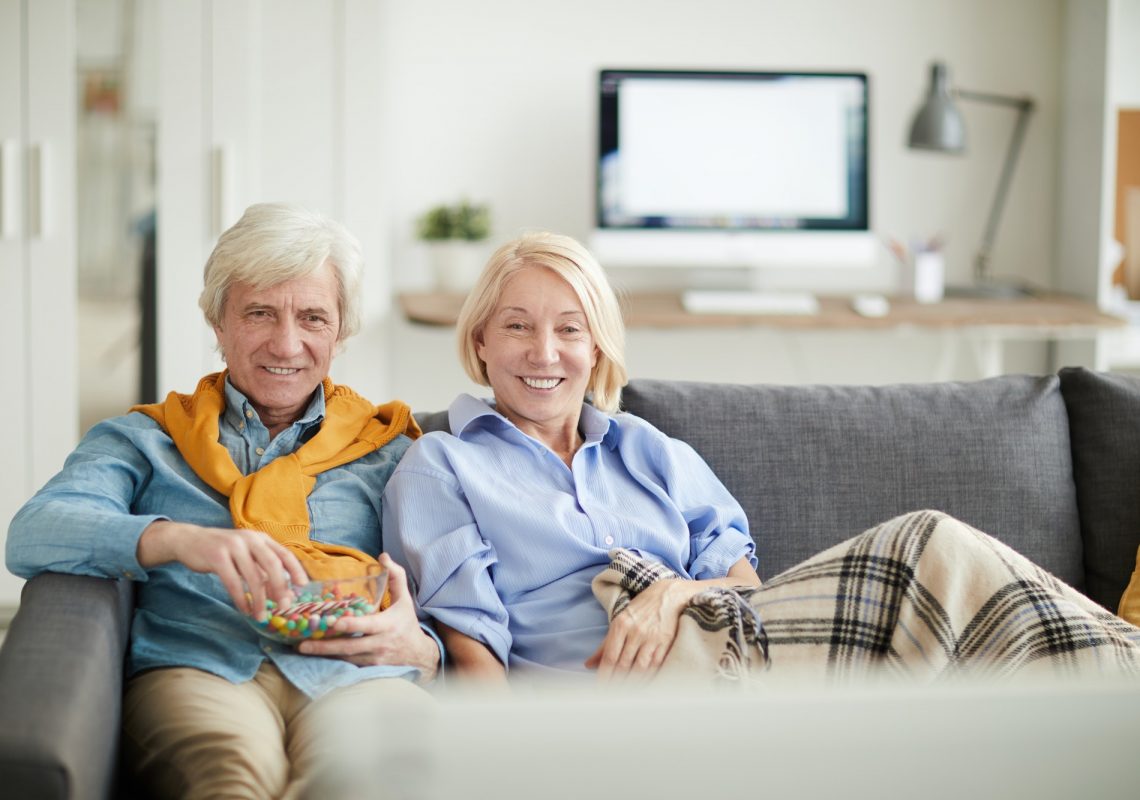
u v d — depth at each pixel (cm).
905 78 391
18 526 148
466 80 377
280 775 135
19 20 317
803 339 403
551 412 181
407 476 172
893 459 196
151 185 327
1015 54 392
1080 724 69
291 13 328
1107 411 202
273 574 141
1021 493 196
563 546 171
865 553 152
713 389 202
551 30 378
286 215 172
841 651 149
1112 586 196
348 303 179
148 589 158
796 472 195
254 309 170
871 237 368
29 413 327
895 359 407
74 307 326
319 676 146
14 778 112
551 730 66
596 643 166
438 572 165
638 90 363
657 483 187
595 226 364
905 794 68
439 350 384
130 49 322
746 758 68
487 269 183
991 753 69
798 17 386
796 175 367
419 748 66
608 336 183
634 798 65
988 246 391
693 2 382
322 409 178
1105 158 369
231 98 327
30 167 321
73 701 119
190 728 134
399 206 379
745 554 183
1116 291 386
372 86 333
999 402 203
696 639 155
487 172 380
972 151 396
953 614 146
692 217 366
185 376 331
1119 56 379
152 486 165
